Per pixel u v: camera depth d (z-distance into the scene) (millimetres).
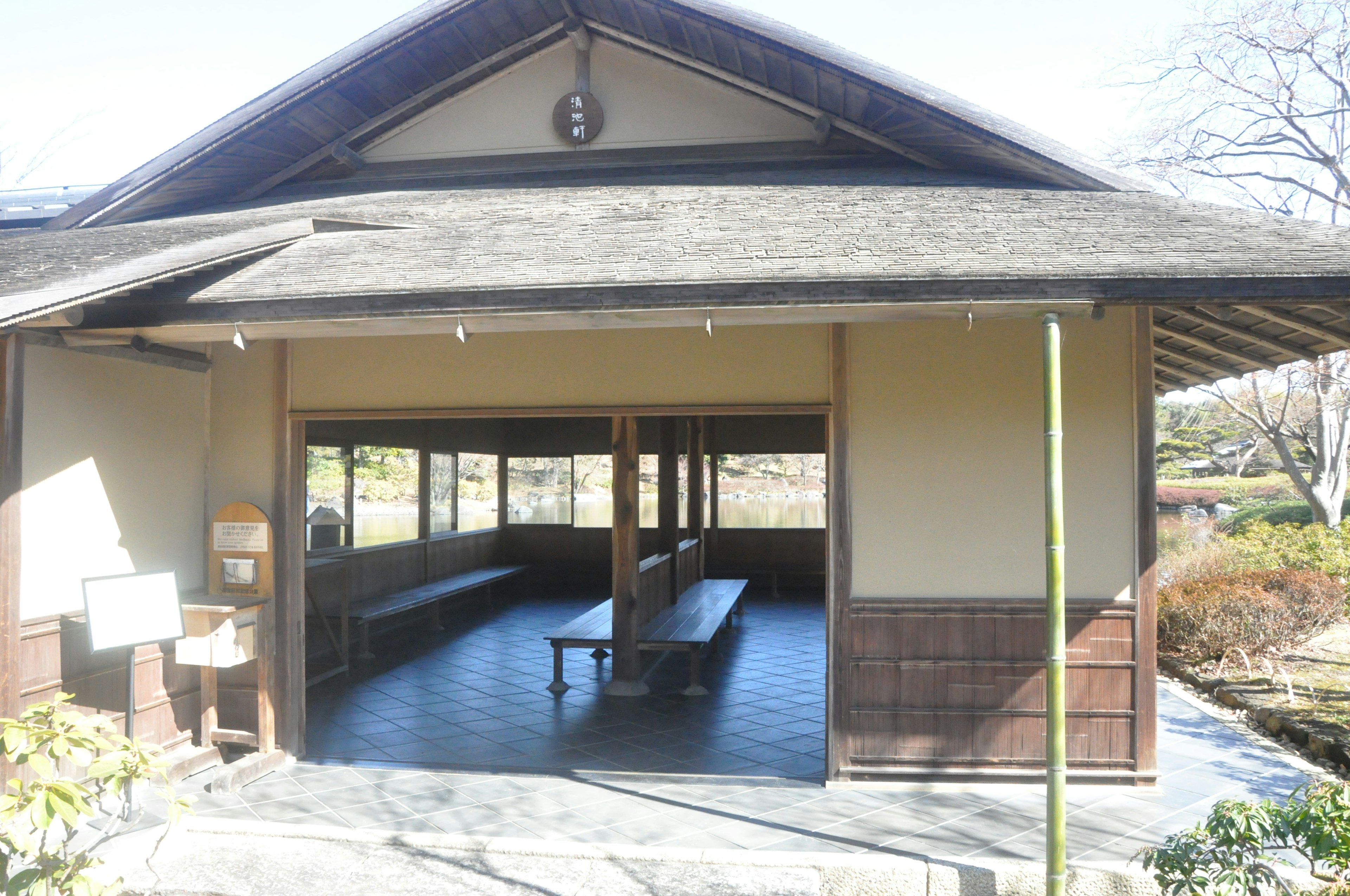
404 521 11094
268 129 6656
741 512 14148
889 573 5141
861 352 5168
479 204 6012
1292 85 16156
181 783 5258
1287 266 3826
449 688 7758
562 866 4145
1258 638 7898
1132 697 5043
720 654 9242
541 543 14273
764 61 6242
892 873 4020
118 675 5164
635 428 7570
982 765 5094
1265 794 5012
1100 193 5512
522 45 6754
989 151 5965
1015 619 5090
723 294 4004
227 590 5723
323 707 7102
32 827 2930
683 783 5277
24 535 4621
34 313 3758
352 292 4215
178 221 6445
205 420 5836
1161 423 28984
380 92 6750
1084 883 3965
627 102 6809
